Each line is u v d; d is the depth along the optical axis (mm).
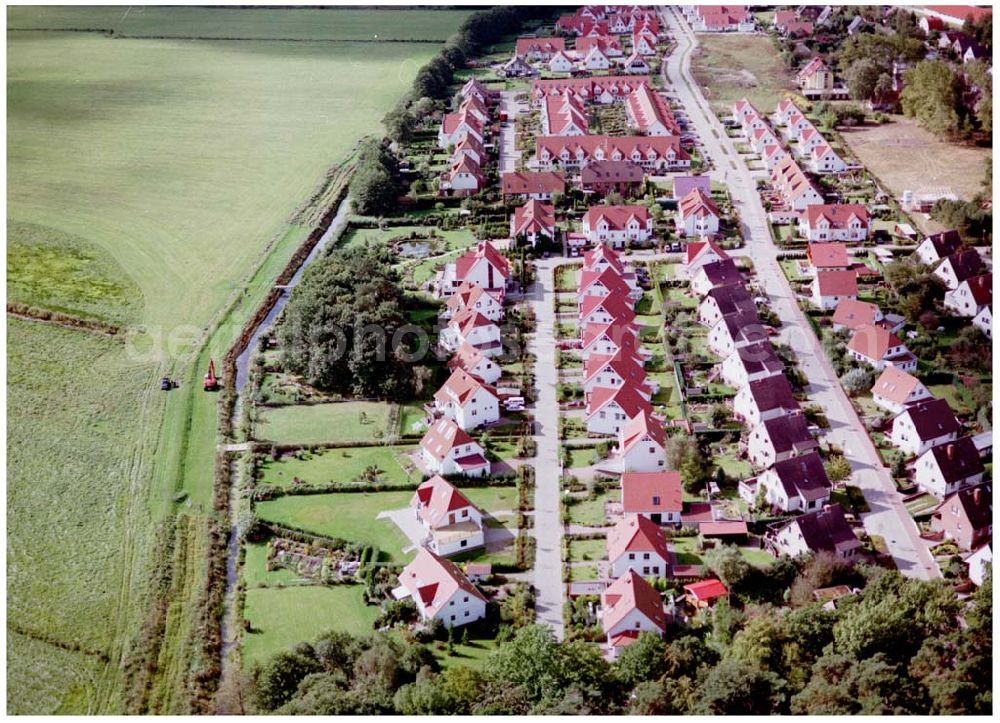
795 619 126875
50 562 154875
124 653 137375
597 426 179875
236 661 133750
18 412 193875
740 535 153375
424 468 173500
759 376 186500
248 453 179625
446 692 118312
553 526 158375
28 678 133125
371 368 194750
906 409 169875
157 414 192750
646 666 121750
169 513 165625
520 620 137625
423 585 139625
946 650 119750
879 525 155125
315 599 145000
